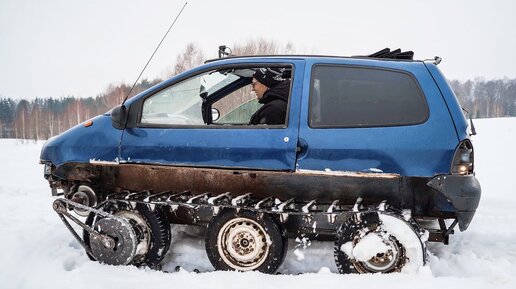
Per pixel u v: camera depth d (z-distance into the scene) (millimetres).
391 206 3596
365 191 3746
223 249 3727
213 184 4145
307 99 3652
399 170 3381
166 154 3871
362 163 3439
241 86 4879
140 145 3947
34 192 7406
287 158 3570
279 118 3928
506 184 7898
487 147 13492
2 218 5547
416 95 3504
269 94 4082
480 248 4328
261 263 3633
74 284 3432
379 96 3574
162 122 4113
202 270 3945
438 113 3430
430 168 3346
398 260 3381
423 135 3389
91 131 4156
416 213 3682
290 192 3934
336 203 3666
